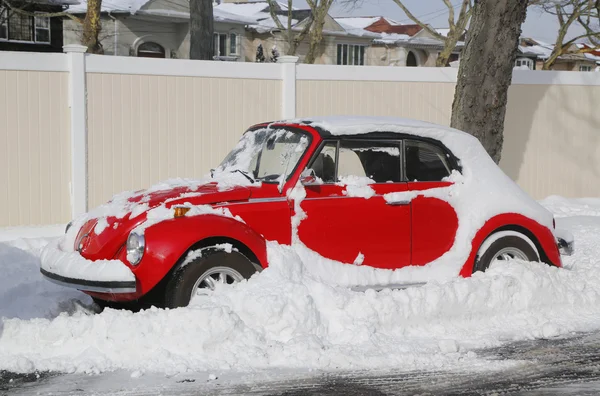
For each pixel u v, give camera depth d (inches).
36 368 223.8
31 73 441.4
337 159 278.8
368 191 277.7
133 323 233.5
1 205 439.2
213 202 262.2
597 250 396.5
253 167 291.3
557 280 288.0
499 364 234.1
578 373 226.8
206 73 487.5
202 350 232.2
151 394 205.0
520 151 576.7
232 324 236.1
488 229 289.1
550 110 585.0
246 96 500.1
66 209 456.8
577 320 279.1
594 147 601.9
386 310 255.9
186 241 246.2
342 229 272.8
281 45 1742.1
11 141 438.9
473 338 258.2
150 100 473.1
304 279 260.4
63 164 454.0
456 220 289.3
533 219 297.4
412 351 241.0
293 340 237.5
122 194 292.2
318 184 272.4
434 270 284.0
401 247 280.8
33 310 281.7
